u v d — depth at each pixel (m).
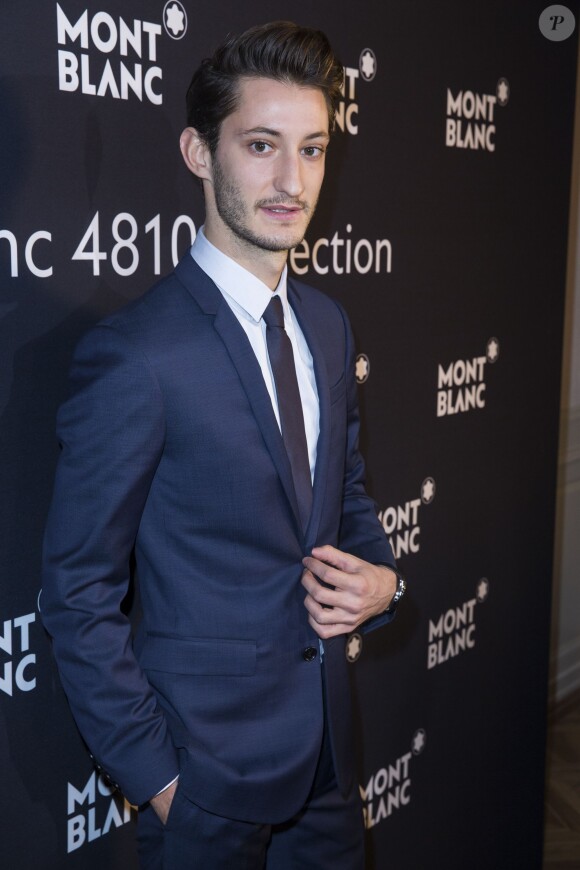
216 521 1.23
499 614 2.44
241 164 1.19
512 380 2.35
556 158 2.36
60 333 1.37
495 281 2.25
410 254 1.99
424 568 2.16
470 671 2.36
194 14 1.47
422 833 2.28
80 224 1.37
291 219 1.22
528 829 2.62
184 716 1.24
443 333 2.11
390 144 1.89
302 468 1.30
